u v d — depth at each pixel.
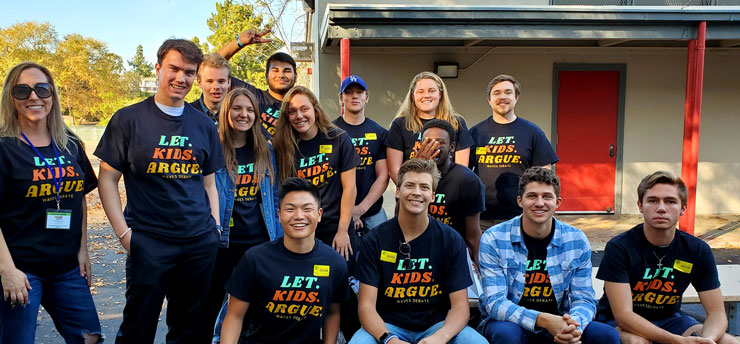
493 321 3.16
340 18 6.42
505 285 3.20
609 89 8.92
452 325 2.95
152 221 3.01
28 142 2.83
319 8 8.55
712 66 8.96
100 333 3.17
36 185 2.82
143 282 3.02
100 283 6.05
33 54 43.97
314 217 2.94
